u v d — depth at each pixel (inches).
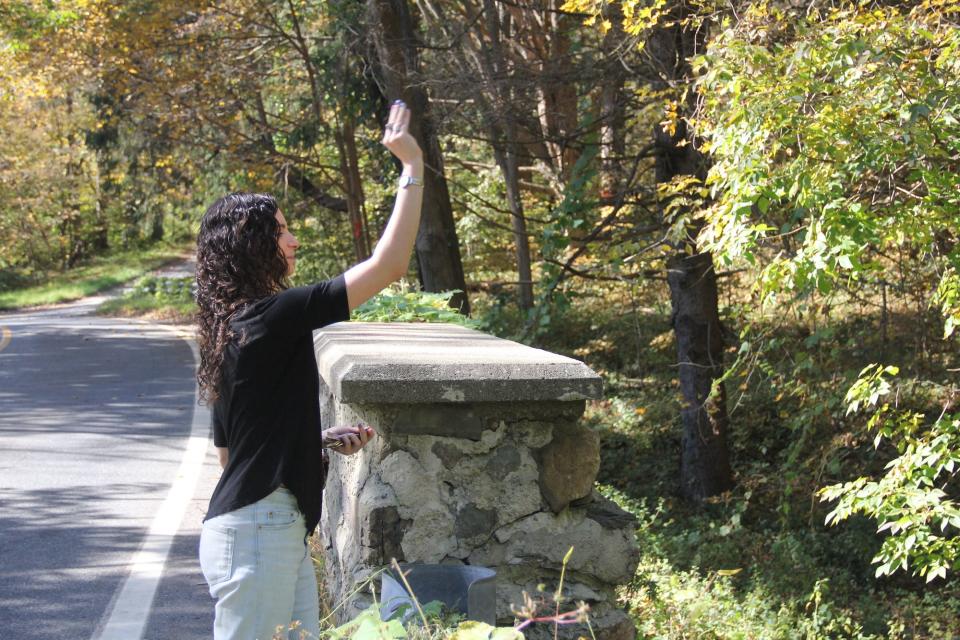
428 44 548.4
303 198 1016.2
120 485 338.3
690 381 524.7
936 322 411.5
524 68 470.9
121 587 231.1
